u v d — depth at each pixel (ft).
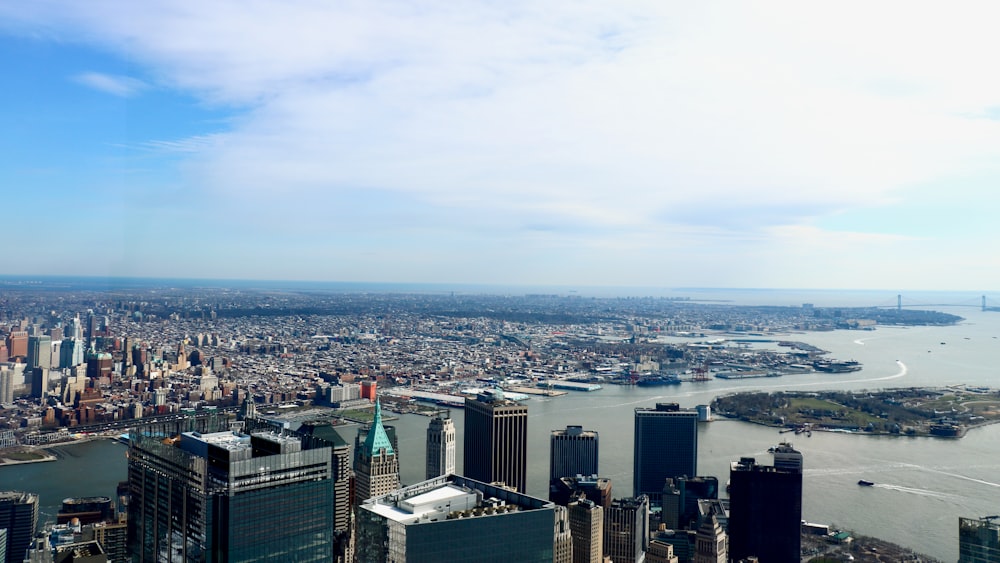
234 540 593.01
